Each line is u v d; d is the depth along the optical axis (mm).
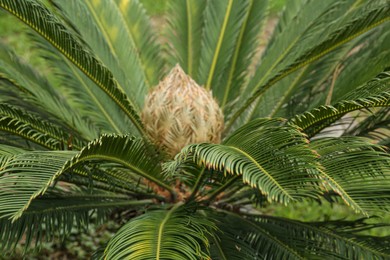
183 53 5242
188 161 3289
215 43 5035
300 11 4781
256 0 5020
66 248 5156
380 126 4043
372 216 3688
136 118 4070
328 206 6027
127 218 4199
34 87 4516
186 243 2936
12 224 3383
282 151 2826
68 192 3869
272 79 4043
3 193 2809
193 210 3469
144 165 3633
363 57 4387
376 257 3447
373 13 3664
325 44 3787
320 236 3648
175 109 3877
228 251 3482
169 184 3947
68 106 4715
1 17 9328
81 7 4559
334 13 4660
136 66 5035
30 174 2867
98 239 5324
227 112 4793
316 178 2730
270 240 3654
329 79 4609
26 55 8023
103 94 4809
